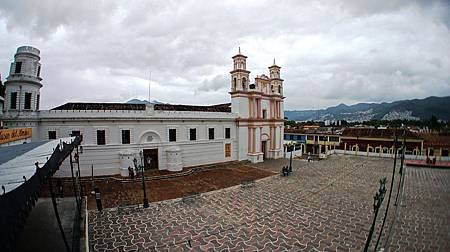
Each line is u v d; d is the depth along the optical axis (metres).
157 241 14.34
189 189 25.09
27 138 24.28
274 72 46.31
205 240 14.52
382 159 46.38
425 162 42.00
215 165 37.06
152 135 32.53
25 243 11.98
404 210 19.64
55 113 27.89
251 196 22.95
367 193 24.16
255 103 42.16
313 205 20.59
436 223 17.16
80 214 15.78
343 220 17.53
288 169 33.25
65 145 13.66
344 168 37.16
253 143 41.62
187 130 35.34
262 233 15.45
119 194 23.12
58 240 12.38
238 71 40.88
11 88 26.81
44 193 22.34
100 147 29.39
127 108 34.16
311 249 13.61
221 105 51.78
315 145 62.19
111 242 14.17
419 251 13.52
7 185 6.62
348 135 57.66
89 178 28.27
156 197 22.36
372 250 13.55
